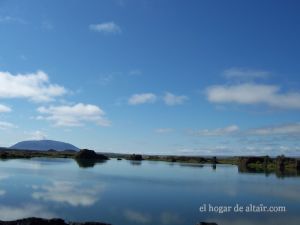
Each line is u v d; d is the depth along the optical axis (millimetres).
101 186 66062
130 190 61844
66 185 65750
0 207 44500
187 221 40062
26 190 57688
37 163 127438
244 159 159625
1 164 113000
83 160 174875
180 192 60969
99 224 35250
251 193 61844
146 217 41312
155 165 146250
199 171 113875
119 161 178500
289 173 111938
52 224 34312
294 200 55438
